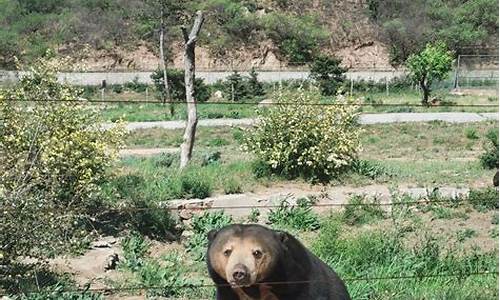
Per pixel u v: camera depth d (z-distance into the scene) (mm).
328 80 54094
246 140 22266
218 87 55250
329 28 67625
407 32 67438
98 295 10633
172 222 15836
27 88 14961
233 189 19859
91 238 13312
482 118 37281
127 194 17250
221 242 5125
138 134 34188
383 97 53281
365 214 16875
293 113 21516
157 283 11539
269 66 63719
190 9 66438
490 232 15766
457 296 10000
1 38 61969
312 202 18312
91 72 57812
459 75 60812
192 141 23484
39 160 13352
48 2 67250
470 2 71312
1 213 10680
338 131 21438
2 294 10562
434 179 21812
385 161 25719
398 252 12930
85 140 14211
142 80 58312
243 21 65312
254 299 5266
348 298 5715
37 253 11664
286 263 5195
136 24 64312
